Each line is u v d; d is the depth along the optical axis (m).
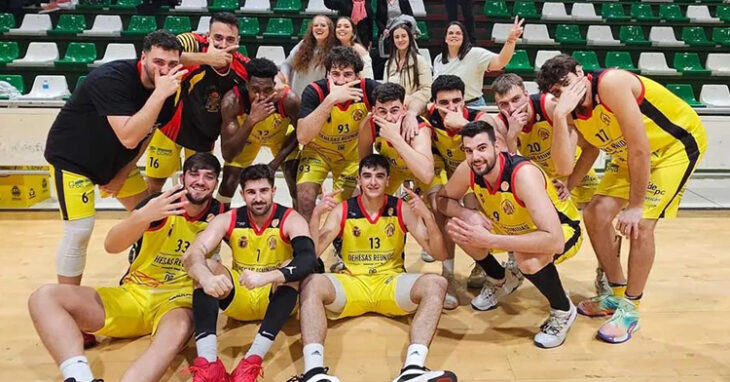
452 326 2.79
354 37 4.05
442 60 4.42
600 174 4.62
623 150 2.62
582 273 3.41
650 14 7.41
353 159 3.23
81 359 2.14
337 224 2.78
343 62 2.88
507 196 2.47
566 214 2.67
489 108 4.18
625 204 2.77
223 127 2.99
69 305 2.28
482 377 2.36
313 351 2.32
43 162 4.29
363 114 2.98
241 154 3.25
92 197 2.60
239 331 2.73
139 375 2.16
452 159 3.02
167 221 2.52
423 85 4.02
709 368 2.43
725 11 7.47
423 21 6.82
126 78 2.43
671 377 2.36
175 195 2.34
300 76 3.80
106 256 3.60
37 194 4.53
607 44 6.76
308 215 3.07
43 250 3.68
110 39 6.53
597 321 2.85
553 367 2.44
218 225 2.55
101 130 2.50
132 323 2.48
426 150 2.73
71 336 2.17
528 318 2.87
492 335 2.71
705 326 2.78
